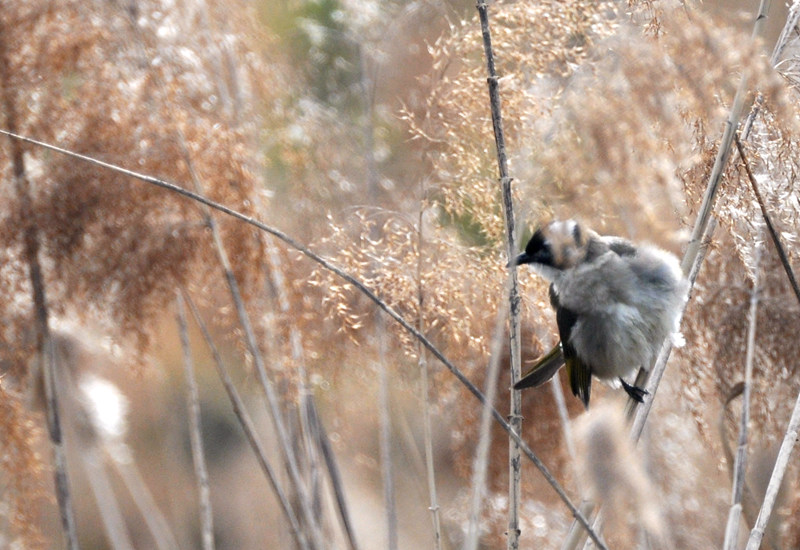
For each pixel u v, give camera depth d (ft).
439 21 36.40
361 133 36.29
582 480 17.52
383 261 29.45
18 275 28.17
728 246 27.09
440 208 31.24
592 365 28.04
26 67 28.19
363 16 38.22
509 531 23.08
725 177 23.94
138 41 28.86
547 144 23.11
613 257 26.78
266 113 32.81
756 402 27.63
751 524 27.30
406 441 35.27
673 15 20.07
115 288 27.43
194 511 41.16
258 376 29.71
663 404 30.96
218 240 28.07
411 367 30.76
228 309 29.73
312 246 30.55
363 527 35.60
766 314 27.37
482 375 30.58
